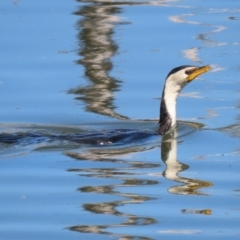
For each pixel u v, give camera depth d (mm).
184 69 21391
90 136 20641
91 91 23781
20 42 26828
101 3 29875
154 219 15891
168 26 28312
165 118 21562
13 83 24172
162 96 21703
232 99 23438
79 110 22812
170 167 18797
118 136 20766
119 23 28484
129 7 30031
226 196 16984
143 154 19781
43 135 20766
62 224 15672
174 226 15539
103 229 15438
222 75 24922
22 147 19969
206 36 27359
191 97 23812
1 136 20656
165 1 30906
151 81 24266
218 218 15883
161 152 19906
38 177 18078
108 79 24406
